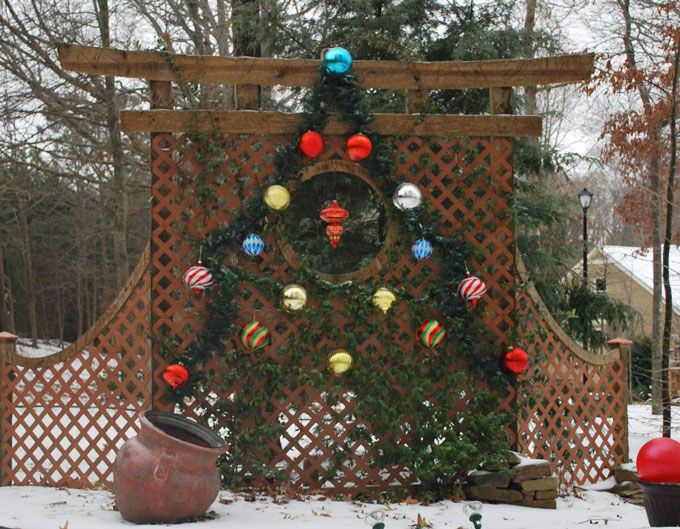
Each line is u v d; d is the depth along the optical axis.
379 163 6.23
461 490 6.09
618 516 5.74
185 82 6.15
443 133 6.35
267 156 6.26
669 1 11.77
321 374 6.10
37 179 21.19
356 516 5.36
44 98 14.15
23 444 6.16
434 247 6.29
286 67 6.26
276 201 6.05
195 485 4.92
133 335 6.18
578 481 6.79
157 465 4.84
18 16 14.11
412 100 6.43
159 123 6.08
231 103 12.00
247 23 11.15
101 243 27.45
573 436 6.76
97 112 14.18
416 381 6.17
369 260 9.89
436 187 6.36
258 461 6.02
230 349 6.12
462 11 9.84
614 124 10.82
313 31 10.21
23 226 25.52
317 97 6.21
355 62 6.29
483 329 6.32
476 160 6.39
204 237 6.13
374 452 6.15
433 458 6.06
